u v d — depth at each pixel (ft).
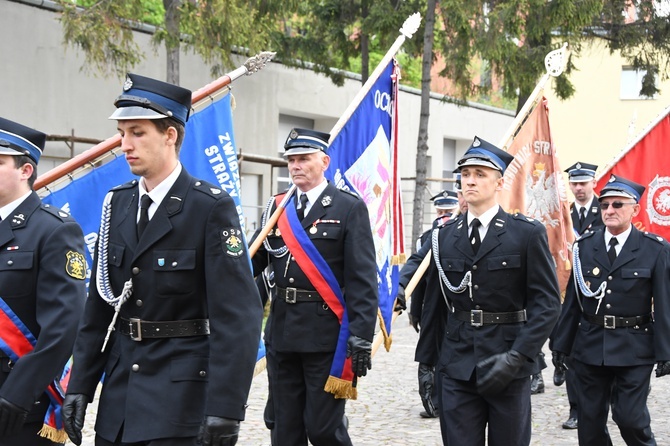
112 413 12.12
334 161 21.89
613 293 21.57
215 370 11.66
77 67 51.98
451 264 17.97
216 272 11.88
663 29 62.18
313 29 61.31
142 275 12.05
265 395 30.04
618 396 21.40
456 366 17.56
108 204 12.61
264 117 64.13
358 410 28.17
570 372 25.66
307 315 18.60
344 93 70.18
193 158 19.13
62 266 13.53
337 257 18.72
